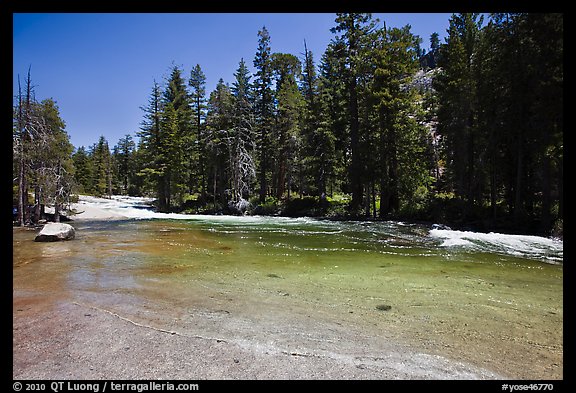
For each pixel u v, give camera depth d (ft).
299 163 109.50
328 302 19.04
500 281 23.67
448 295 20.43
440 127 80.18
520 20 55.47
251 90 120.88
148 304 18.45
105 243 42.27
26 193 71.31
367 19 84.53
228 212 108.17
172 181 124.88
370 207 90.33
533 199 62.69
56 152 75.56
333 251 35.86
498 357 12.66
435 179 101.71
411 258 32.04
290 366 11.73
